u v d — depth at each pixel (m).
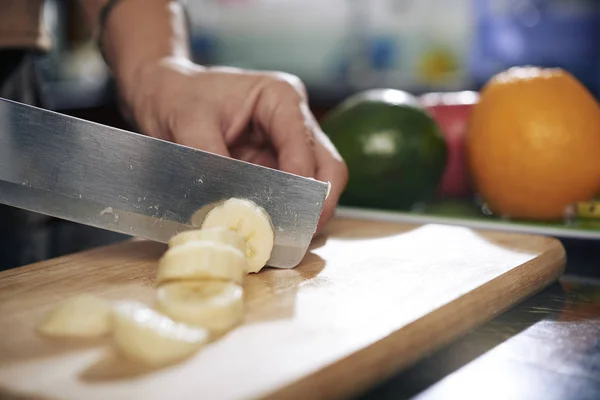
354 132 0.54
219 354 0.30
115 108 1.02
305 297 0.36
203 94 0.46
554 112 0.51
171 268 0.34
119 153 0.42
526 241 0.44
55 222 0.62
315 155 0.45
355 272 0.39
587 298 0.40
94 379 0.28
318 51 1.50
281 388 0.28
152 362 0.29
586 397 0.30
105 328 0.31
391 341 0.32
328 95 1.09
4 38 0.56
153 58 0.49
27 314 0.34
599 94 1.23
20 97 0.59
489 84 0.55
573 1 1.22
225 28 1.55
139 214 0.42
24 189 0.41
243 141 0.48
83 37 1.16
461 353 0.34
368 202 0.55
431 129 0.55
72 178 0.42
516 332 0.36
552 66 1.25
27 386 0.28
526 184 0.51
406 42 1.36
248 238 0.39
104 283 0.39
